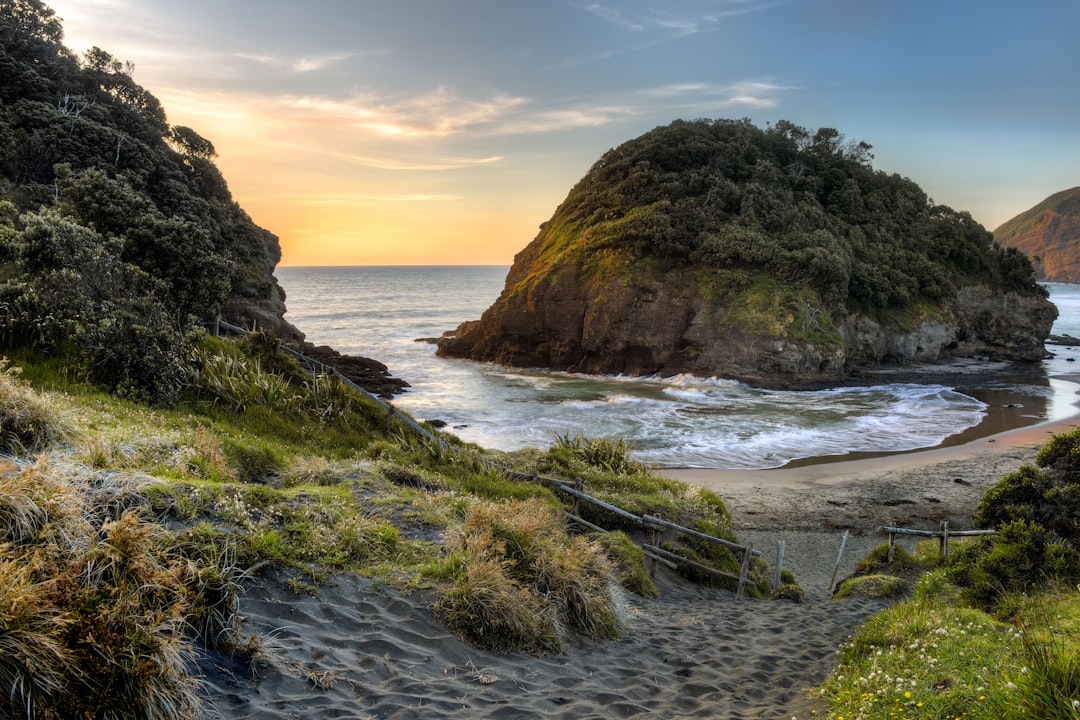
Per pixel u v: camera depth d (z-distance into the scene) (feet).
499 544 20.90
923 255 236.43
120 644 9.79
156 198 142.82
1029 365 211.61
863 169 286.46
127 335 37.35
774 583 42.34
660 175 239.09
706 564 39.81
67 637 9.48
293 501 20.88
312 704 12.03
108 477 16.21
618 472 54.60
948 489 78.38
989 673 13.57
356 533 19.80
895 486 79.51
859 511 69.92
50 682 8.94
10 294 36.37
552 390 156.97
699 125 274.57
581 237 215.92
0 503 11.96
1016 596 20.94
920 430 114.73
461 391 152.25
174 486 17.24
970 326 235.81
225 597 13.51
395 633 15.99
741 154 260.01
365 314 362.53
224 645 12.74
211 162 191.52
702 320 182.19
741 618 28.17
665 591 33.71
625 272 193.47
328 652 14.02
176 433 26.68
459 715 13.01
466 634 17.25
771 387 164.66
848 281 200.23
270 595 15.44
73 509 12.78
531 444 99.50
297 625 14.71
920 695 13.24
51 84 152.87
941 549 41.32
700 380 173.27
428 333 276.21
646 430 111.45
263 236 213.66
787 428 115.24
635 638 22.08
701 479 82.12
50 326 35.83
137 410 32.65
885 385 171.32
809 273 191.31
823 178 275.80
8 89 143.74
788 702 16.60
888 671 15.40
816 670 20.24
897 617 21.95
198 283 49.52
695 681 18.22
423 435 48.65
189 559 13.89
